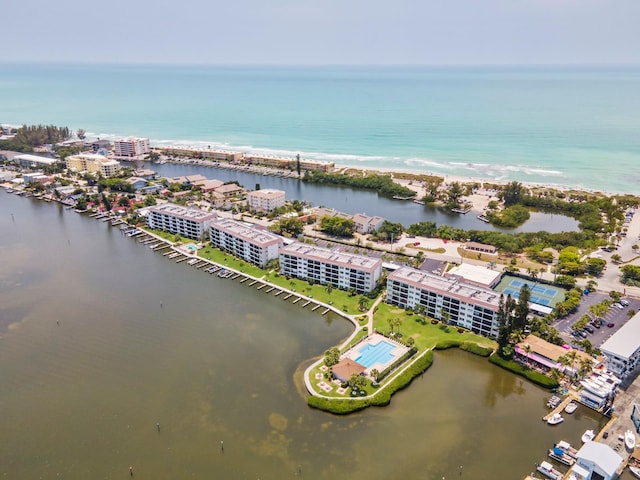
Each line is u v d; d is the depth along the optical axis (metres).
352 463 132.88
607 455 126.44
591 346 175.50
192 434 143.50
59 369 175.50
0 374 172.88
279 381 167.50
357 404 153.38
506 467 131.62
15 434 144.75
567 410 152.25
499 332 179.75
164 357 182.00
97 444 140.50
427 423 148.25
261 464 132.50
